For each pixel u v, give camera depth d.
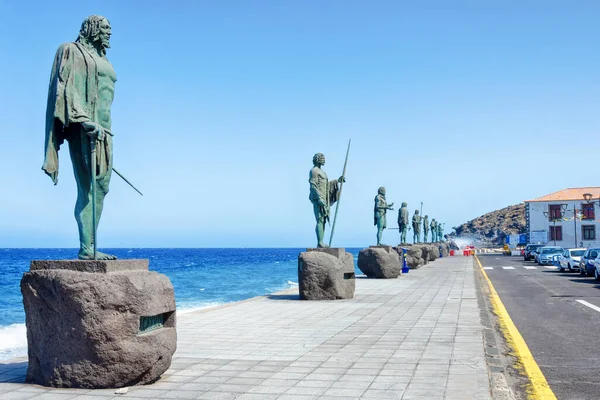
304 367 8.50
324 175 19.64
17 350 14.48
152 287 7.54
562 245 71.81
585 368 8.98
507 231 141.25
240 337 11.18
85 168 8.32
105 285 7.18
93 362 7.21
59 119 7.94
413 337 11.04
